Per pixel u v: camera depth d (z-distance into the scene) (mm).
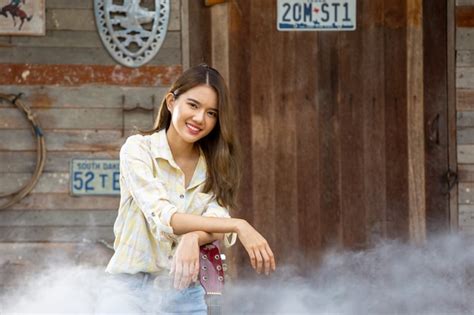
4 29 7055
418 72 7398
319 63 7391
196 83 3834
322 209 7426
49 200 7160
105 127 7176
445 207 7449
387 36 7398
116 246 3943
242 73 7328
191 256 3539
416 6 7387
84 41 7164
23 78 7121
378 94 7410
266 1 7332
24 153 7145
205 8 7270
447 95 7406
